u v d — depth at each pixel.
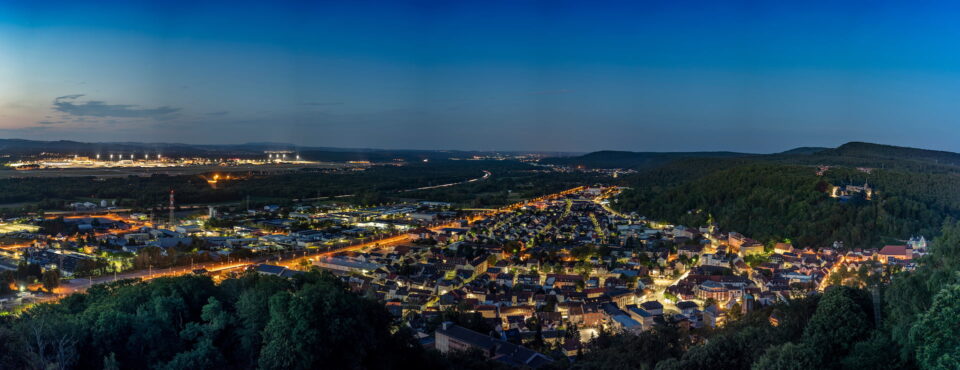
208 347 125.94
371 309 150.75
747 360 141.38
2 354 111.75
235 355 136.38
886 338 115.62
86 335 125.38
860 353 116.44
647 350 184.75
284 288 164.75
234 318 138.88
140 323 128.12
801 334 151.38
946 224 117.56
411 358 163.75
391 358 150.12
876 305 134.38
